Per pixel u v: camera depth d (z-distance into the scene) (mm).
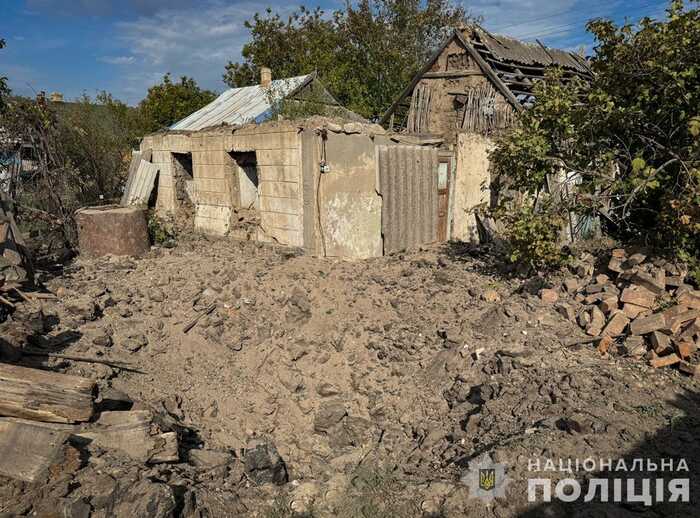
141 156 12461
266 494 4172
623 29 7094
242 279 7688
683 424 4160
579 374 4984
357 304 7125
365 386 5898
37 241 9227
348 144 8523
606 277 6719
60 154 10531
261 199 9516
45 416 3697
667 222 6316
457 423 4980
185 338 6449
